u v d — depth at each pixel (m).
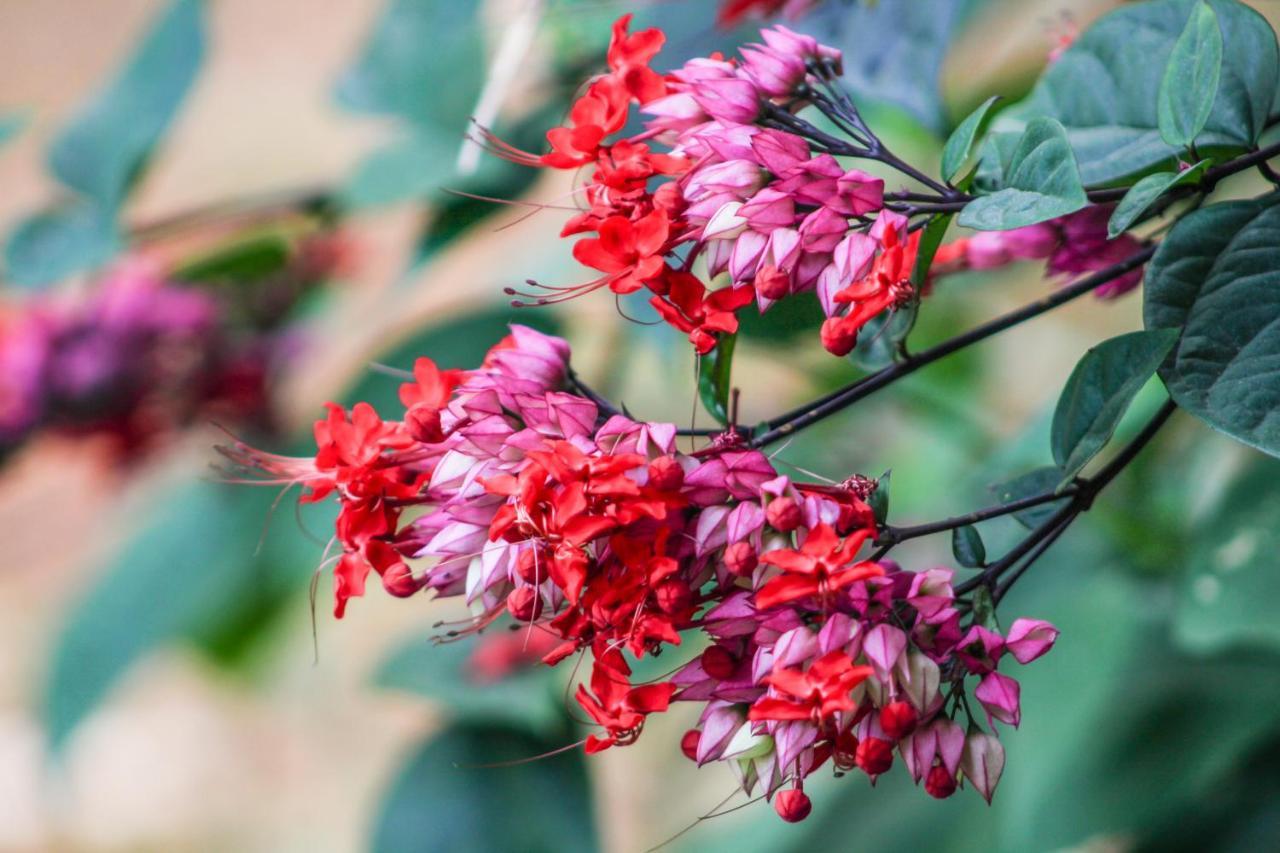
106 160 1.37
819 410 1.05
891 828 1.25
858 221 1.04
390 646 1.43
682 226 1.03
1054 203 1.01
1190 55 1.03
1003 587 1.03
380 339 1.51
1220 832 1.22
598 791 1.43
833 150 1.04
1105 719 1.22
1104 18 1.08
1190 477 1.26
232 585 1.45
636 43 1.05
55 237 1.39
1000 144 1.04
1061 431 1.03
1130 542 1.25
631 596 1.02
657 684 1.03
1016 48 1.35
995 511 1.03
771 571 1.02
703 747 1.03
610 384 1.38
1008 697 1.02
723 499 1.02
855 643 1.01
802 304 1.12
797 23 1.19
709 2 1.22
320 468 1.04
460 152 1.26
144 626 1.45
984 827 1.23
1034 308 1.05
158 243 1.48
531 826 1.28
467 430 1.03
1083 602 1.24
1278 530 1.18
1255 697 1.21
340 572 1.04
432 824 1.28
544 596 1.03
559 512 1.01
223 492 1.48
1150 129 1.07
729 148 1.03
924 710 1.01
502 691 1.30
